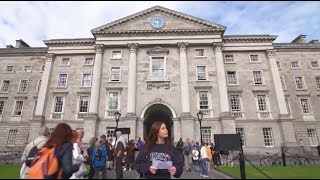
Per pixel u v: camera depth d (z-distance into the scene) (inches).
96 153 435.8
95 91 1395.2
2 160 1233.4
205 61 1480.1
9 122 1658.5
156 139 211.2
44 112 1459.2
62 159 186.4
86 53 1573.6
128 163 674.2
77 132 381.4
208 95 1409.9
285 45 1752.0
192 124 1301.7
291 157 1275.8
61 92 1503.4
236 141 487.8
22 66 1775.3
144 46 1499.8
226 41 1582.2
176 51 1492.4
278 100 1446.9
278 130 1409.9
